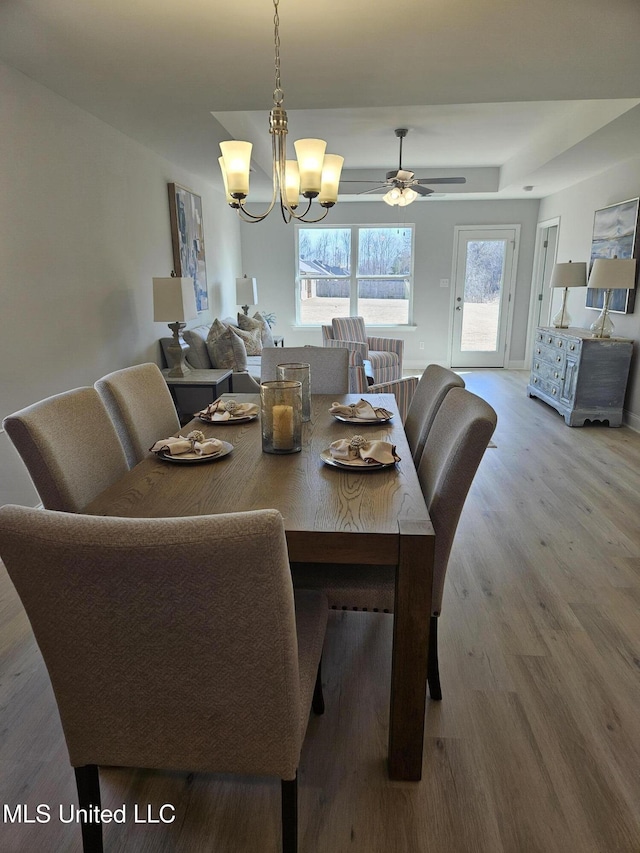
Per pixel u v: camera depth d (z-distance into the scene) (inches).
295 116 173.0
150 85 112.3
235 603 34.0
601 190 210.2
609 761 58.4
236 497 56.7
